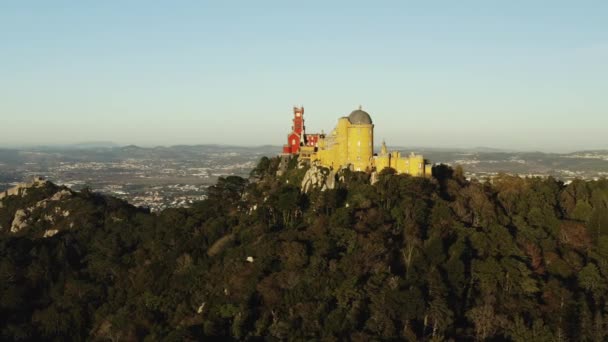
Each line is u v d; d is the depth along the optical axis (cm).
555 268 15838
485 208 18762
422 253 15650
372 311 13662
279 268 16275
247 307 15012
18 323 17888
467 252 15962
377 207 18625
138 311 17250
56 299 19575
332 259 15750
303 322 13775
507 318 13675
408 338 12769
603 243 16750
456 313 13988
